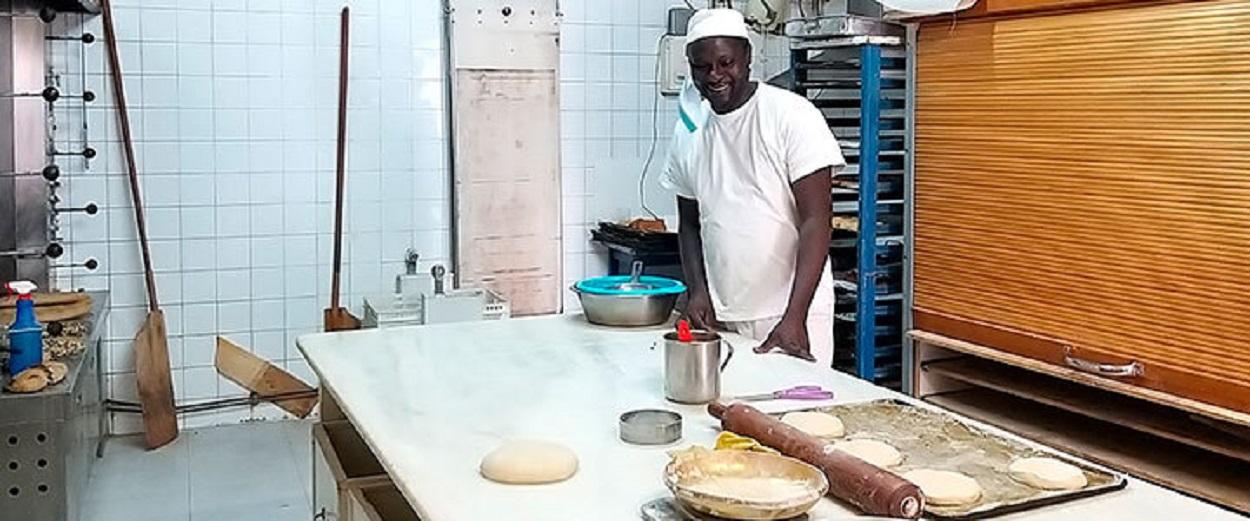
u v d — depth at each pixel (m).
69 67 4.26
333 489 2.40
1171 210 2.54
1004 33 2.96
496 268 4.87
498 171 4.82
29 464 2.94
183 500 3.76
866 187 3.46
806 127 2.78
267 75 4.54
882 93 3.45
